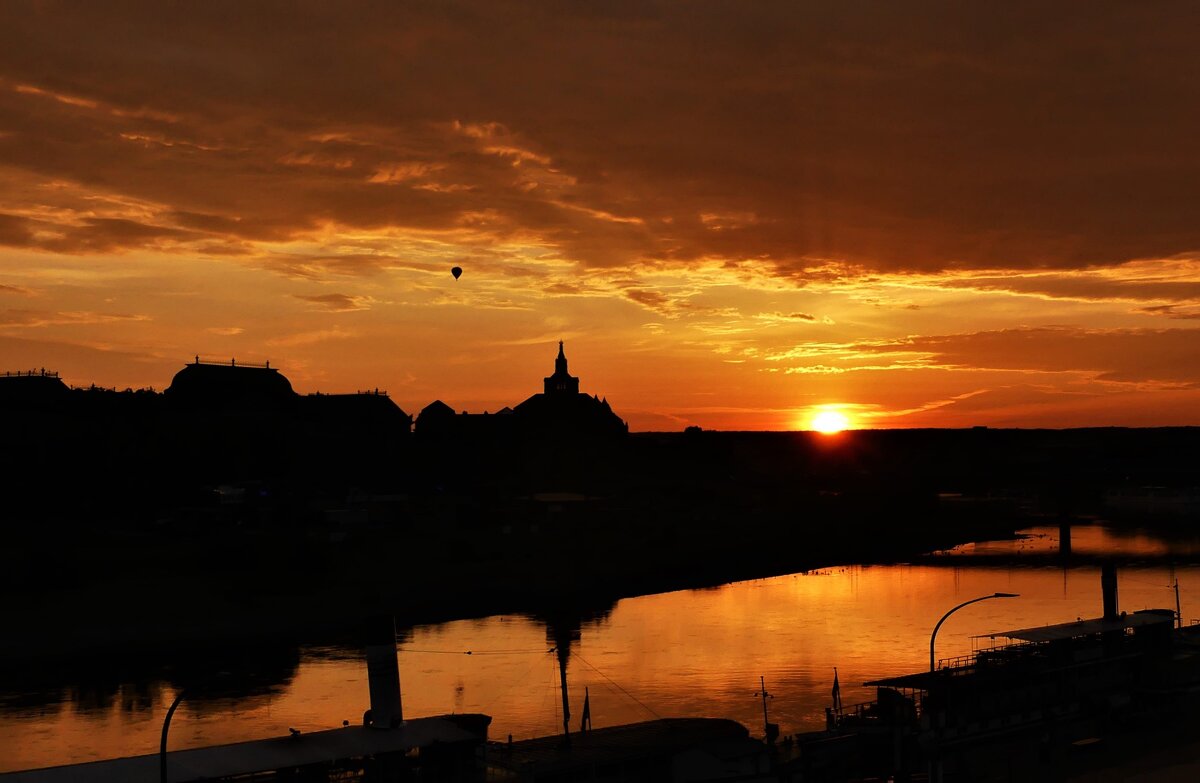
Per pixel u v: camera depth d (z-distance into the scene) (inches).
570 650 5482.3
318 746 2496.3
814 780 3016.7
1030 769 3139.8
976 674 3513.8
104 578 6968.5
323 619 6328.7
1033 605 6929.1
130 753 3617.1
